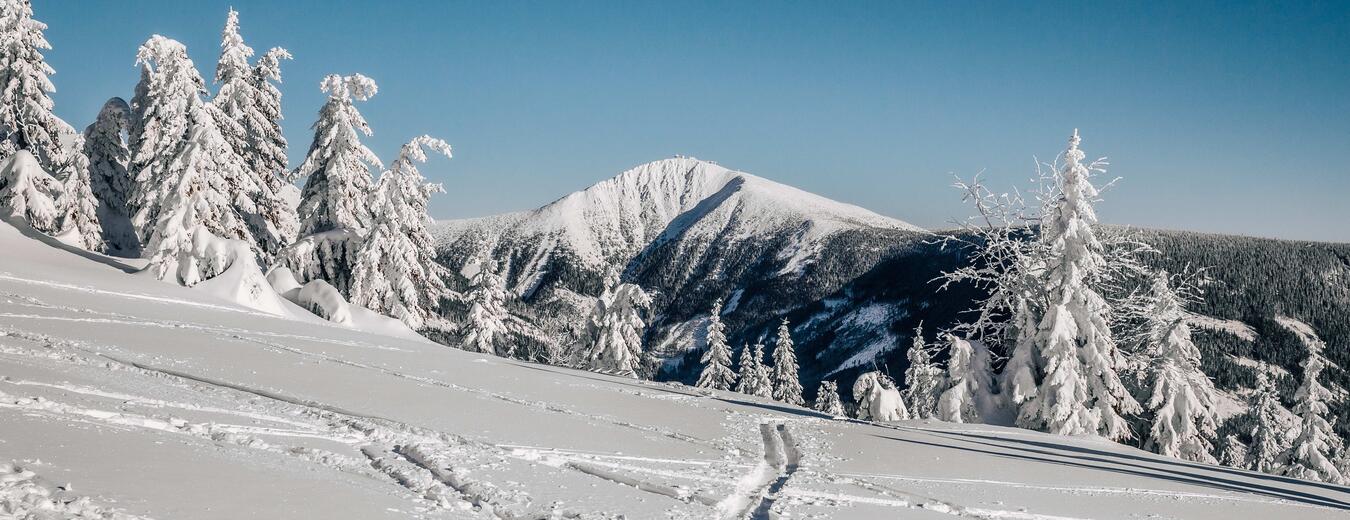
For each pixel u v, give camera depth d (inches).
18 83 1699.1
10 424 303.7
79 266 1309.1
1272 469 1598.2
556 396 762.2
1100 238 1234.0
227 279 1322.6
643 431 612.1
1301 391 1587.1
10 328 643.5
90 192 1705.2
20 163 1581.0
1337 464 1571.1
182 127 1477.6
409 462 380.2
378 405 546.0
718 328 2422.5
